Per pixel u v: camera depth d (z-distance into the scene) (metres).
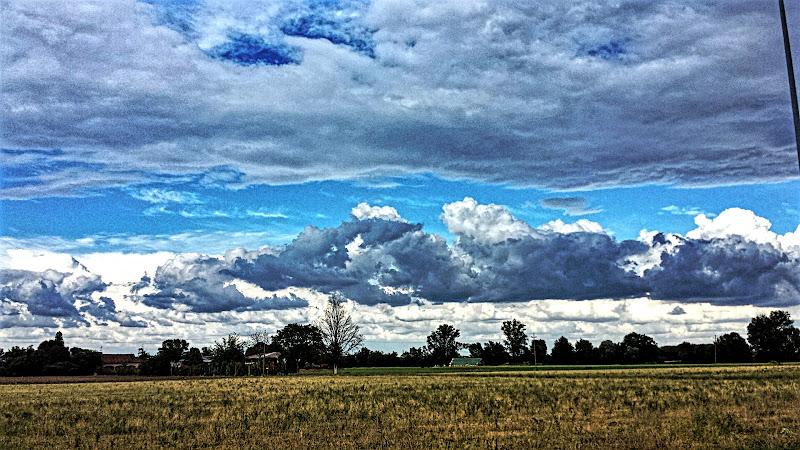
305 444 27.69
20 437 32.00
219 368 167.12
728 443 24.84
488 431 30.56
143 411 44.34
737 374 83.75
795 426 29.14
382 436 29.14
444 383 75.25
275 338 188.88
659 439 26.02
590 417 35.44
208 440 29.78
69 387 82.62
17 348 171.25
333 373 132.50
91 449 27.92
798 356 185.88
